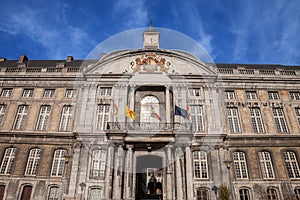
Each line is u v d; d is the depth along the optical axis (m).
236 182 17.52
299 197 17.45
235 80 21.22
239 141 18.84
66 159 13.71
